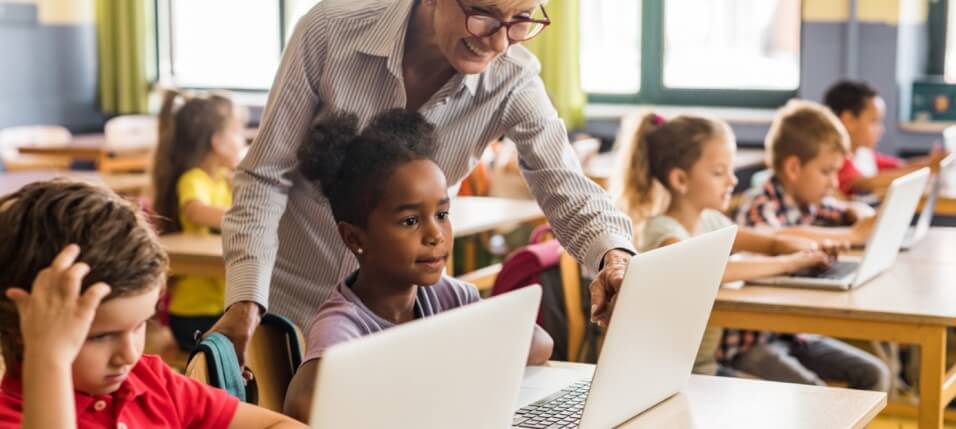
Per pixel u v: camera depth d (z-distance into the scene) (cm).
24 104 732
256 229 194
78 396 125
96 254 116
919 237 350
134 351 121
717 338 301
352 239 177
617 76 661
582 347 290
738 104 629
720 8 627
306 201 206
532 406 175
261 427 143
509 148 523
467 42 181
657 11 643
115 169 626
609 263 187
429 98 202
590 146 556
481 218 388
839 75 581
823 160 355
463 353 126
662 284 163
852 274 280
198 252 326
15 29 724
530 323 138
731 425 170
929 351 247
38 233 117
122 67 752
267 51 735
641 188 305
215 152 375
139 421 134
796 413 177
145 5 746
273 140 199
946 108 569
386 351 114
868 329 252
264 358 177
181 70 762
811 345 341
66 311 111
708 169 297
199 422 142
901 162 511
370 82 199
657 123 306
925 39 600
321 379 107
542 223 504
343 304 173
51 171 549
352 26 197
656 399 179
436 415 125
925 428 250
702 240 172
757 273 277
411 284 176
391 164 171
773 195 362
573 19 634
